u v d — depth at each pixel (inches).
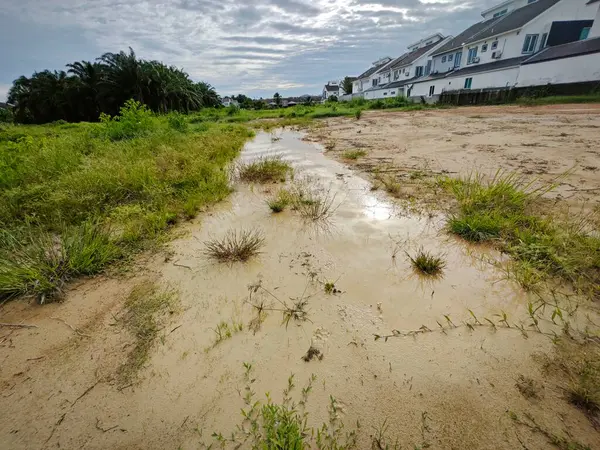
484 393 53.5
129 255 102.5
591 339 62.6
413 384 55.9
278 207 139.9
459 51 1019.3
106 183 151.6
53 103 1206.3
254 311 76.4
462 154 225.0
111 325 72.9
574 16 740.7
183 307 78.5
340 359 61.9
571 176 158.4
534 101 608.4
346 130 433.7
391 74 1470.2
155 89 1139.9
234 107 1034.1
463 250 100.7
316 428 49.6
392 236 112.6
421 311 74.1
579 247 87.9
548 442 45.8
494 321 69.7
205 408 53.3
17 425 51.7
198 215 139.3
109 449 47.8
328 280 88.0
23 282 82.8
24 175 166.9
